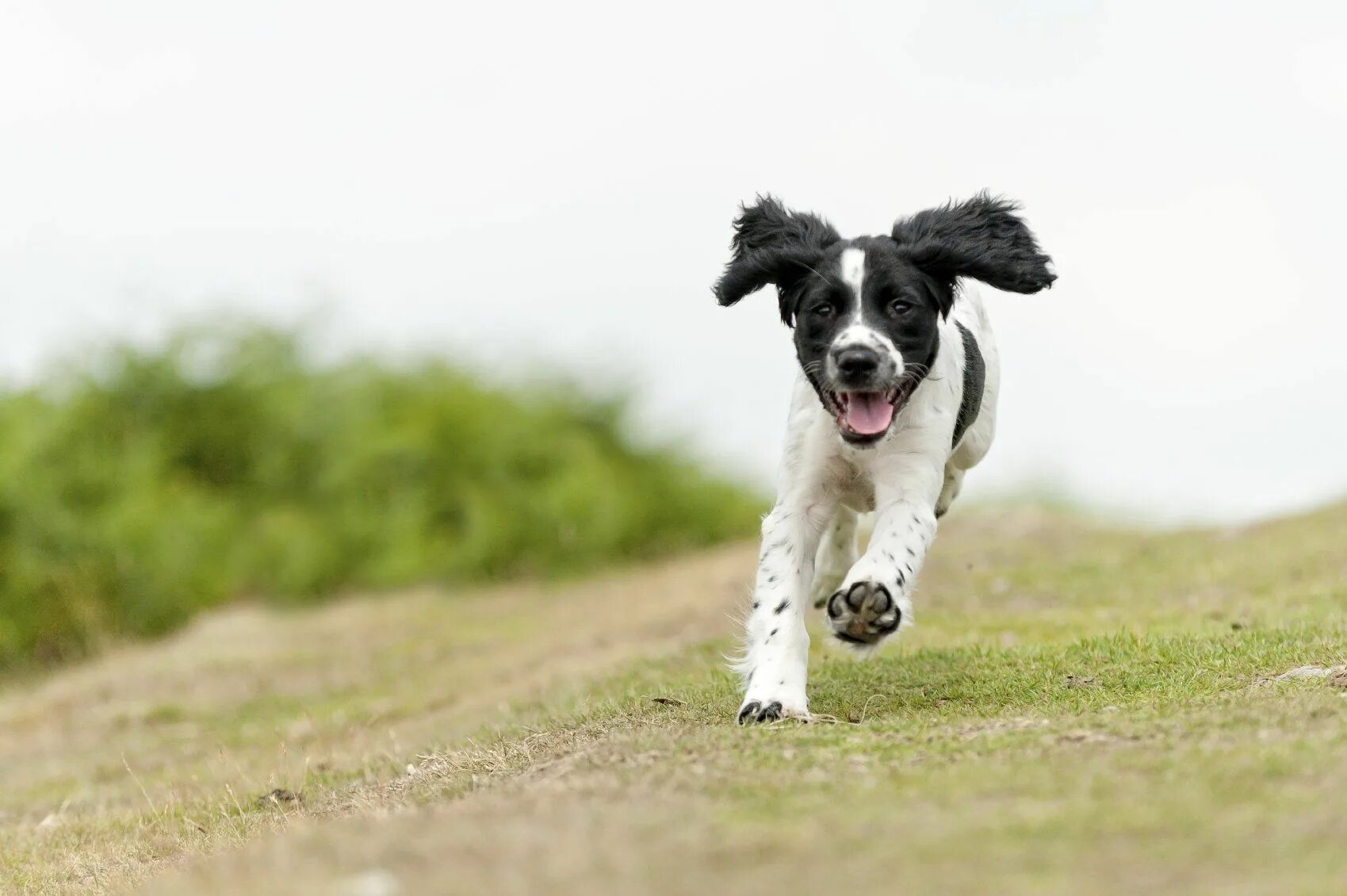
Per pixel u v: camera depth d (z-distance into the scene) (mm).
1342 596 12289
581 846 5250
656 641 15023
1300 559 14672
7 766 14648
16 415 22828
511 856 5223
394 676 16891
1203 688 8469
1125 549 17266
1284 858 4848
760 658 8594
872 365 8281
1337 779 5668
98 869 8906
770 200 9555
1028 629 12469
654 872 4938
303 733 13891
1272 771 5855
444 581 24531
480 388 26344
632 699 10422
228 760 12961
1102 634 11102
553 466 25516
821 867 4941
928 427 8945
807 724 7906
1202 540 17047
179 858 8477
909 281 8719
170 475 23656
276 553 23625
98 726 15898
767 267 9055
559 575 24688
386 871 5312
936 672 9977
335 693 16344
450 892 4902
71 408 22969
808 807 5754
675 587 20109
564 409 26719
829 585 10477
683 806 5855
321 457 24906
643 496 26078
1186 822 5250
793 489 9055
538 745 9000
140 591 21844
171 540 22234
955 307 10133
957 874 4828
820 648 11961
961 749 6832
